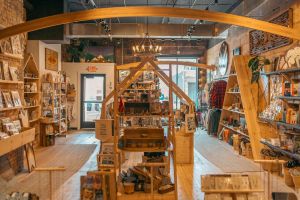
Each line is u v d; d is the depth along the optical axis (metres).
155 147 4.27
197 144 9.49
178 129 7.59
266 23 4.82
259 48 7.75
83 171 6.30
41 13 9.23
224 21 4.83
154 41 14.31
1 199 3.63
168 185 4.33
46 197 4.70
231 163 7.02
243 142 7.88
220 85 11.04
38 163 7.02
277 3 6.88
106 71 13.06
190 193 4.98
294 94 5.40
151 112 4.36
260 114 6.94
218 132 10.53
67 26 9.90
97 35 10.34
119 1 10.05
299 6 5.91
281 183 5.29
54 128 9.60
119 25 10.65
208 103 12.41
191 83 15.64
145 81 11.91
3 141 5.01
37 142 9.09
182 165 6.85
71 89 12.78
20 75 6.69
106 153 5.54
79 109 13.07
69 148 8.86
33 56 9.45
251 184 3.60
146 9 4.79
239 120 9.20
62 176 5.90
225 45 10.96
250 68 7.26
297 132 5.72
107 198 4.03
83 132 12.20
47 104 9.81
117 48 14.30
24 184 5.36
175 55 14.48
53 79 10.05
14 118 6.41
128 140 4.31
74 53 13.27
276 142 5.96
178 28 10.77
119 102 4.55
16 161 6.14
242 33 9.25
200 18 4.82
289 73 5.99
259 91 7.60
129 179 4.38
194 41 14.45
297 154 5.16
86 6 10.02
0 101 5.61
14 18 6.29
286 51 6.23
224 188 3.56
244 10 8.80
